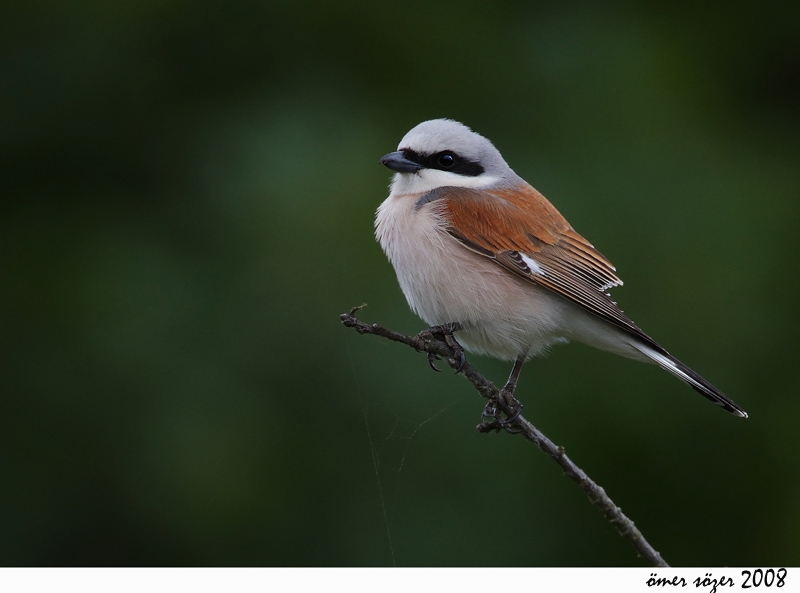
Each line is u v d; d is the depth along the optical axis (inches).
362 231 438.0
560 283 331.6
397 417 411.2
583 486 271.1
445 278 333.7
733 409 315.0
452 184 356.5
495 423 305.7
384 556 398.9
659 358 325.7
